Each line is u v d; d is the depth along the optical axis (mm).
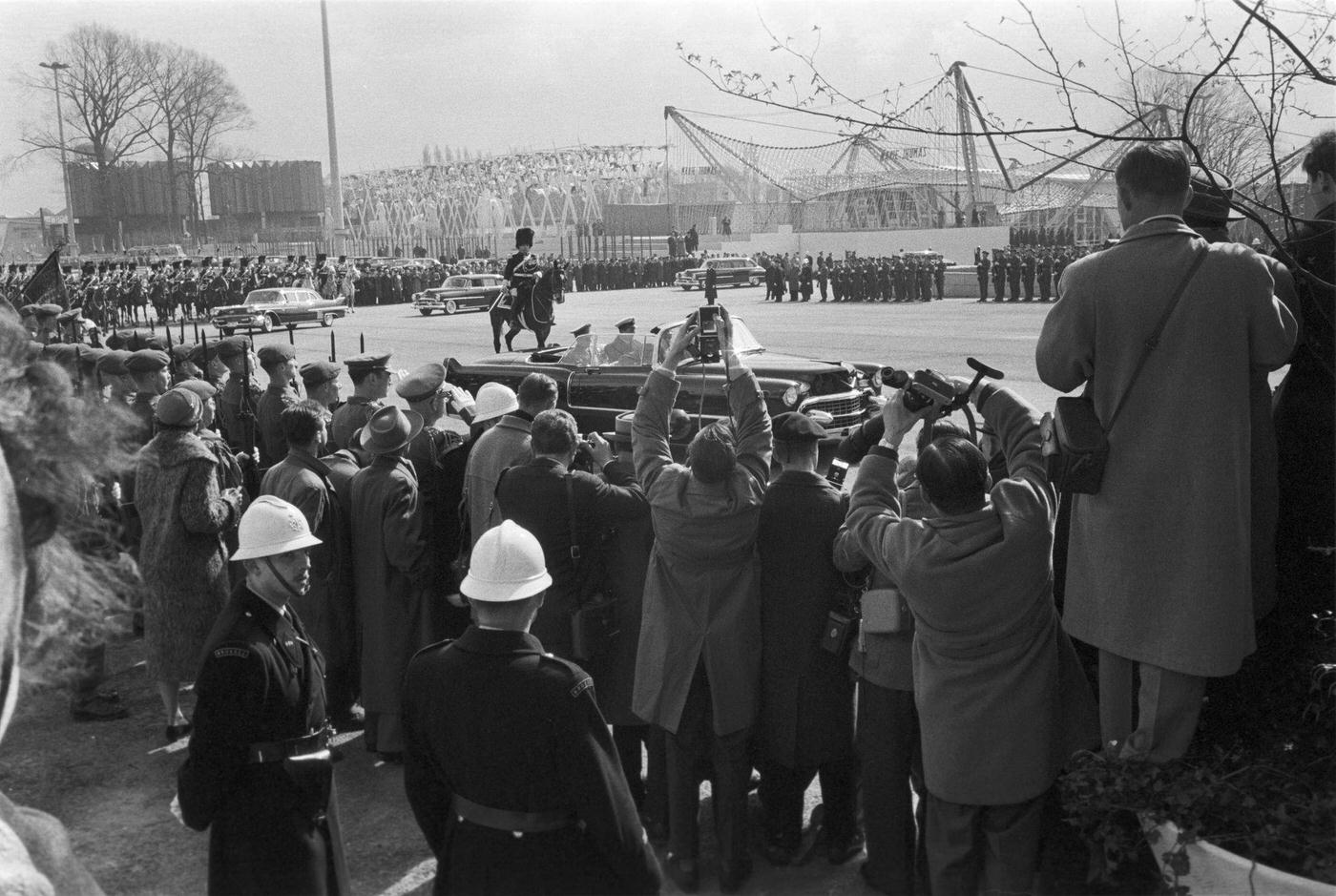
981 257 37375
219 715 3021
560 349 12656
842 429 10539
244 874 3061
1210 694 3387
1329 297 3365
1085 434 2887
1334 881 2555
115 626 732
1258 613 3174
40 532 685
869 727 3785
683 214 71812
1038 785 3238
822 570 3902
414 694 2807
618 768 2758
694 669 3861
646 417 4125
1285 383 3568
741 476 3848
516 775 2680
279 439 7680
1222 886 2713
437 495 5516
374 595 5109
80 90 69875
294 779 3111
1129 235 2920
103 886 4105
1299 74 3352
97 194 79875
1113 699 3045
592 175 83500
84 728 5613
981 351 20750
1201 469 2797
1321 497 3436
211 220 86562
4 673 569
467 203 90062
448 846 2805
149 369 7473
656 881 2787
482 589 2754
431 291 39844
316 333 33406
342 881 3275
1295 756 3109
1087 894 3334
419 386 5926
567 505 4332
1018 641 3213
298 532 3230
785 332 27047
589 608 4312
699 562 3850
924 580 3158
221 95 72938
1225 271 2807
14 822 697
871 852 3869
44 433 689
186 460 5320
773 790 4129
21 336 742
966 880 3332
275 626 3164
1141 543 2855
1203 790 2793
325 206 91625
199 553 5391
